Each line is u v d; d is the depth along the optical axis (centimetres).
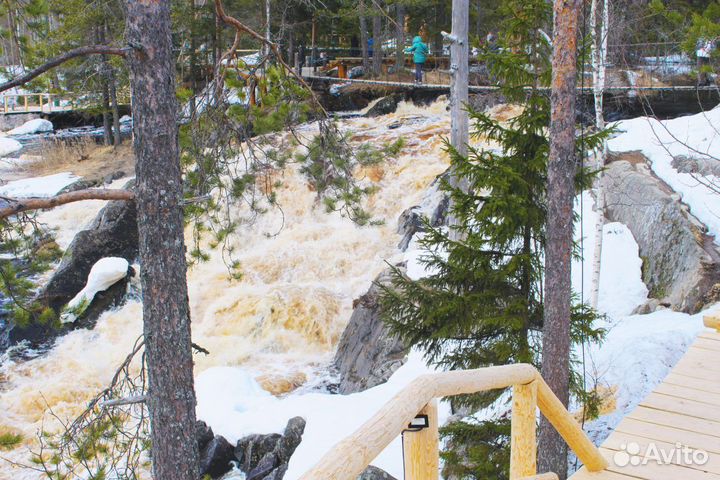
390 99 2908
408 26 3647
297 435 1052
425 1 3019
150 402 688
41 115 3656
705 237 1273
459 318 792
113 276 1728
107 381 1504
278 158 1012
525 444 344
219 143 896
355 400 1127
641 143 1706
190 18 2153
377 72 3291
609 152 1703
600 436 857
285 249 1827
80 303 1566
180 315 674
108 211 2038
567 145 696
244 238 1869
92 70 2620
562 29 679
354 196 1006
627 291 1310
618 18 1412
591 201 1641
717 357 668
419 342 847
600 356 1036
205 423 1161
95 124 3688
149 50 639
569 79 686
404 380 1145
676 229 1315
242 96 910
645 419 527
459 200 804
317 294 1655
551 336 716
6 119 3662
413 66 3462
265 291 1714
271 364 1519
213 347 1570
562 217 703
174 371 675
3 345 1580
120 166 2811
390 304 831
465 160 789
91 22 2181
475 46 835
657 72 2197
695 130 1689
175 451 680
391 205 1970
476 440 809
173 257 666
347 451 192
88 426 751
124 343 1638
